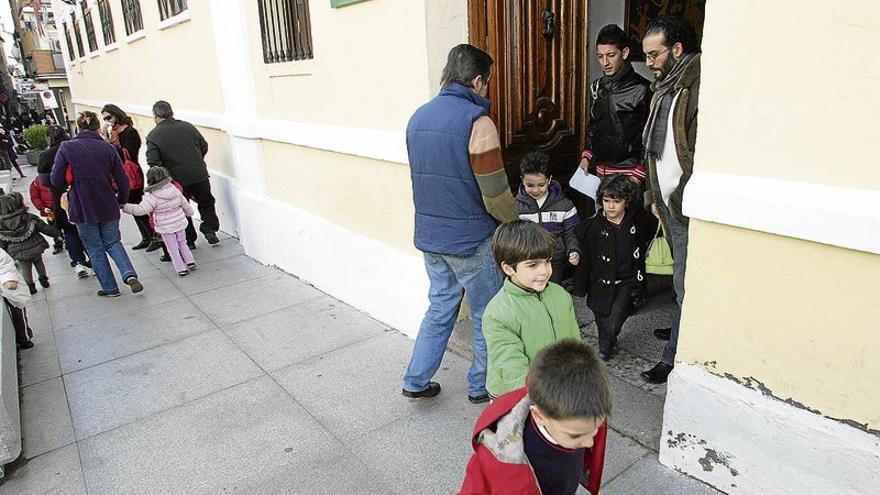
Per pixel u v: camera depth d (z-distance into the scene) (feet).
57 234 18.95
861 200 5.40
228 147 21.27
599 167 11.64
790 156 5.87
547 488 4.89
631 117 11.03
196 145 20.38
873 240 5.34
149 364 12.33
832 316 5.89
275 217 17.22
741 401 6.80
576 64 12.59
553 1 11.86
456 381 10.73
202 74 21.43
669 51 8.59
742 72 6.06
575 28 12.33
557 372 4.33
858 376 5.84
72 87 58.85
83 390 11.43
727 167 6.43
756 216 6.13
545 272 6.45
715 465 7.30
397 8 10.71
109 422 10.25
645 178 10.84
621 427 8.70
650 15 14.28
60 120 97.76
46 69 96.63
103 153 15.83
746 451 6.90
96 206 15.71
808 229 5.75
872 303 5.58
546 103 12.28
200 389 11.17
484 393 9.89
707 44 6.28
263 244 18.38
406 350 12.14
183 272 18.08
